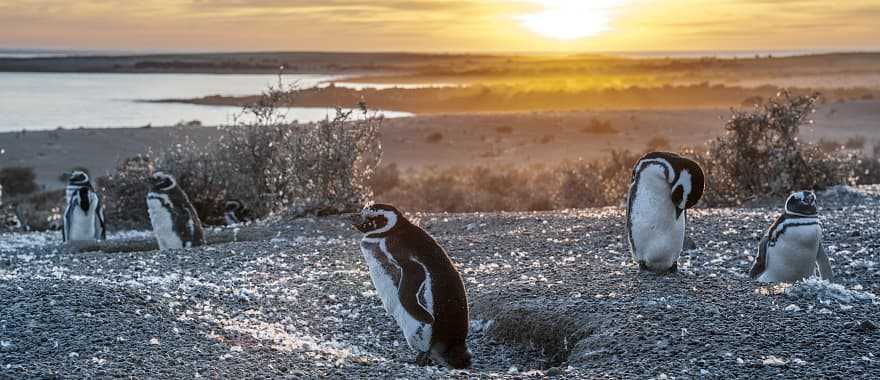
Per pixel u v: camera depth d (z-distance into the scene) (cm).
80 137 5666
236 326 718
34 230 2045
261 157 1788
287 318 793
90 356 597
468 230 1355
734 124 1770
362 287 925
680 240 859
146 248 1395
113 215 1902
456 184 2927
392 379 564
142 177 1902
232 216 1784
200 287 877
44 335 635
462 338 651
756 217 1302
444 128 6975
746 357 601
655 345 634
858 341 631
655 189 838
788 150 1728
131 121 8188
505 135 6569
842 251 1041
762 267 923
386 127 7019
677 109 8825
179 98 13962
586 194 2241
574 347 680
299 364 604
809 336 644
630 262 977
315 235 1398
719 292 787
